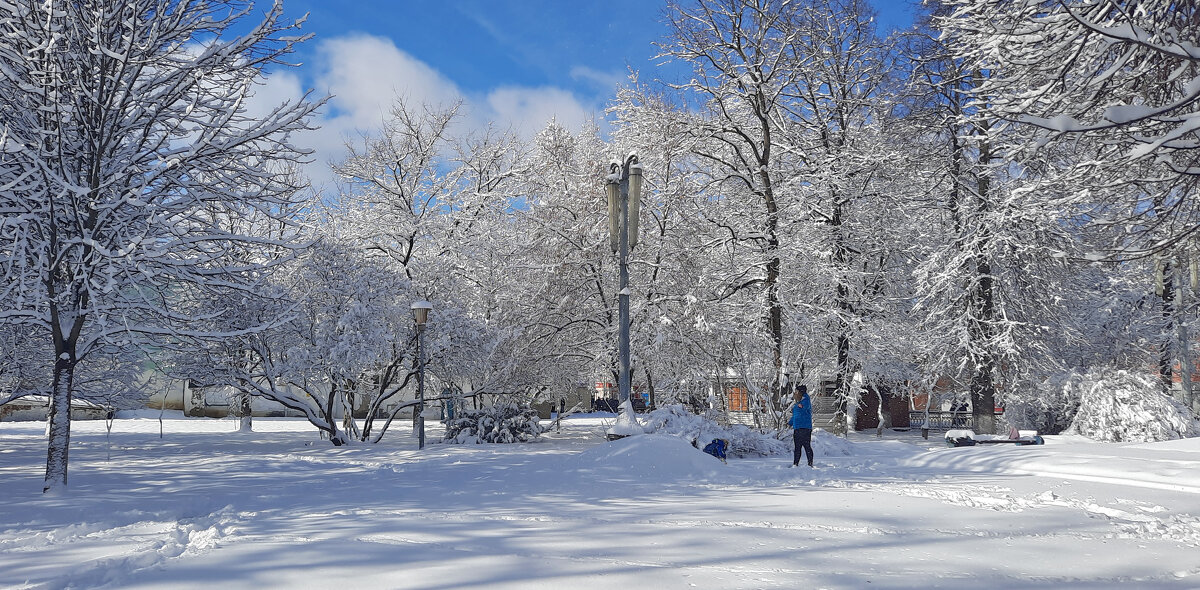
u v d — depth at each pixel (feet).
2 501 32.19
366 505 28.60
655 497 30.96
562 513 25.89
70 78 36.24
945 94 74.64
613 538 20.59
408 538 20.58
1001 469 44.55
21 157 34.81
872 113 83.05
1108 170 32.86
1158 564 17.87
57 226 36.86
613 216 49.47
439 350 71.56
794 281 81.25
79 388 62.54
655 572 16.33
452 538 20.54
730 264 81.15
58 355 36.63
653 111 80.28
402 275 74.64
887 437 89.76
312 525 23.29
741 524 23.30
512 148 108.99
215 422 116.78
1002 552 19.16
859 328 80.02
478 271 88.79
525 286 80.89
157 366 65.00
